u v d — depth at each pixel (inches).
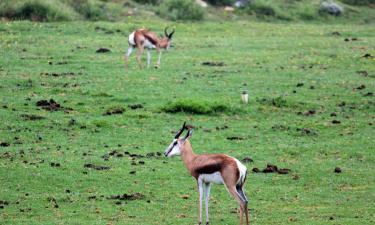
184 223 2282.2
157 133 3390.7
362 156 3129.9
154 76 4382.4
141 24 6210.6
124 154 3068.4
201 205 2271.2
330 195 2613.2
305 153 3164.4
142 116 3609.7
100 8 6712.6
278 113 3769.7
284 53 5211.6
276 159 3073.3
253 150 3181.6
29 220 2272.4
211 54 5108.3
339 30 6486.2
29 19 6067.9
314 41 5757.9
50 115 3553.2
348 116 3747.5
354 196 2603.3
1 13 6043.3
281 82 4335.6
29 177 2716.5
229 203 2524.6
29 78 4170.8
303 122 3627.0
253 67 4722.0
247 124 3582.7
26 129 3336.6
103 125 3452.3
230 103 3848.4
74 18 6304.1
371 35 6240.2
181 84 4220.0
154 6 7121.1
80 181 2704.2
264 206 2481.5
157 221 2294.5
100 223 2255.2
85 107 3718.0
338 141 3344.0
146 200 2519.7
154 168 2896.2
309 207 2469.2
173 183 2723.9
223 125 3550.7
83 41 5319.9
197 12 6973.4
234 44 5516.7
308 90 4180.6
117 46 5236.2
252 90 4146.2
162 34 5866.1
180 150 2337.6
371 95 4101.9
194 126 3511.3
